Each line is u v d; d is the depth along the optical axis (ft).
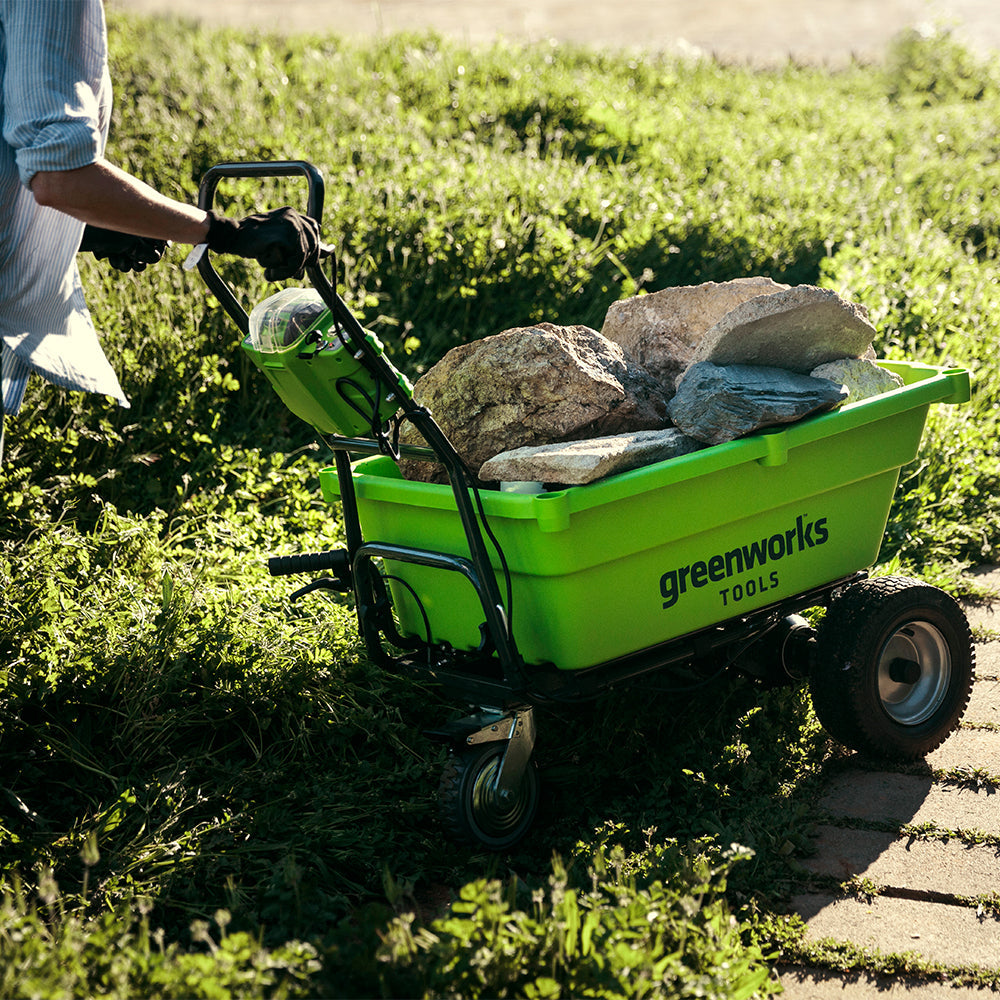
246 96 28.99
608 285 22.33
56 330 9.50
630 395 11.66
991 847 10.55
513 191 23.91
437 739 10.36
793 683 12.67
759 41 69.97
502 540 10.17
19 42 8.17
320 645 12.39
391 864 10.39
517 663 10.11
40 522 14.42
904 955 9.07
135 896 9.42
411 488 10.61
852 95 48.32
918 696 12.22
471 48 41.63
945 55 52.60
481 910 7.73
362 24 61.46
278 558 11.63
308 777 11.39
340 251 20.57
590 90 34.37
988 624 15.07
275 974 7.92
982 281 23.68
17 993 7.06
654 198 25.44
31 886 9.53
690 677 12.35
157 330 17.71
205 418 17.85
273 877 9.55
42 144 8.09
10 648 11.64
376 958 7.59
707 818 10.79
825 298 11.37
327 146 25.50
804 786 11.55
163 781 10.83
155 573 13.73
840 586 12.25
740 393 10.74
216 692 11.57
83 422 16.33
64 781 11.07
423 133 29.40
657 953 7.77
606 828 10.50
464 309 21.29
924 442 18.10
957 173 33.12
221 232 8.83
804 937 9.40
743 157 30.48
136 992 7.15
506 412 11.43
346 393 10.04
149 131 25.09
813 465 11.27
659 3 84.23
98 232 10.27
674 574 10.59
